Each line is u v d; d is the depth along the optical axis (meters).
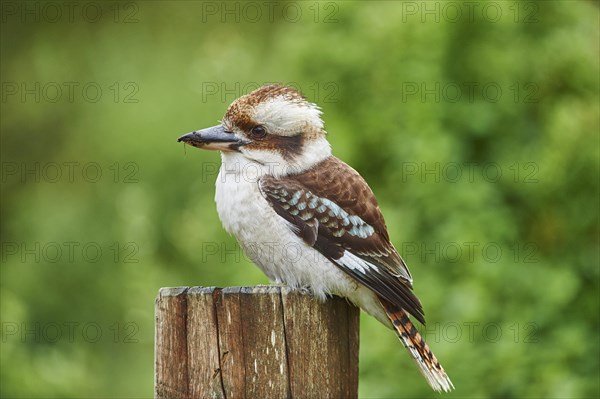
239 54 16.75
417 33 11.03
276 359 6.04
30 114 18.66
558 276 10.42
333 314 6.30
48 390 14.37
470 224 10.44
